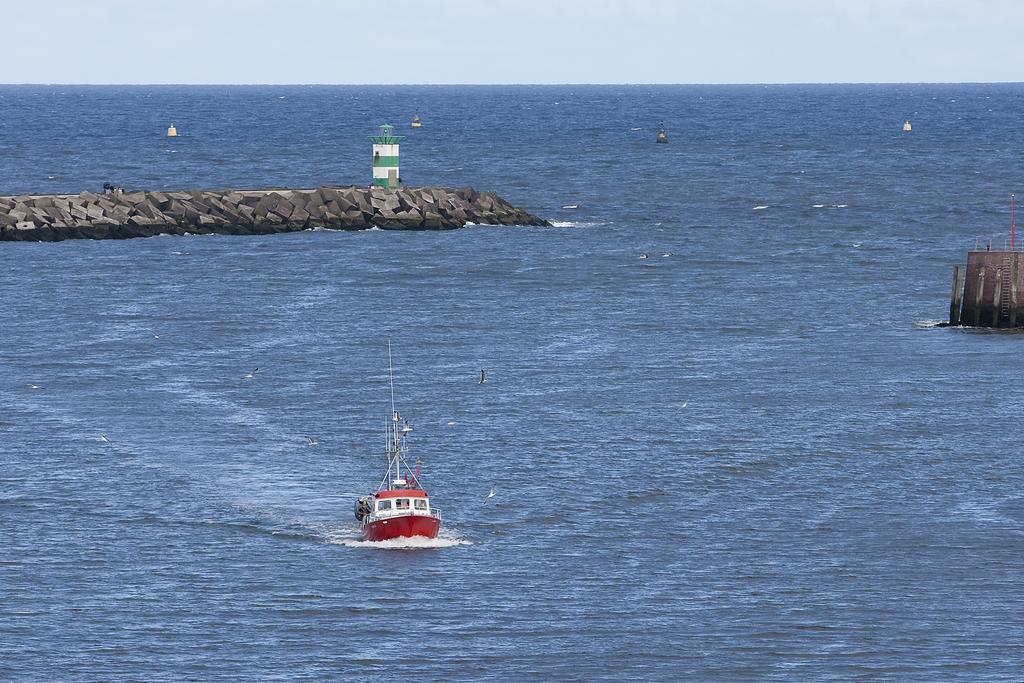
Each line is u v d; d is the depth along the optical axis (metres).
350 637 173.50
